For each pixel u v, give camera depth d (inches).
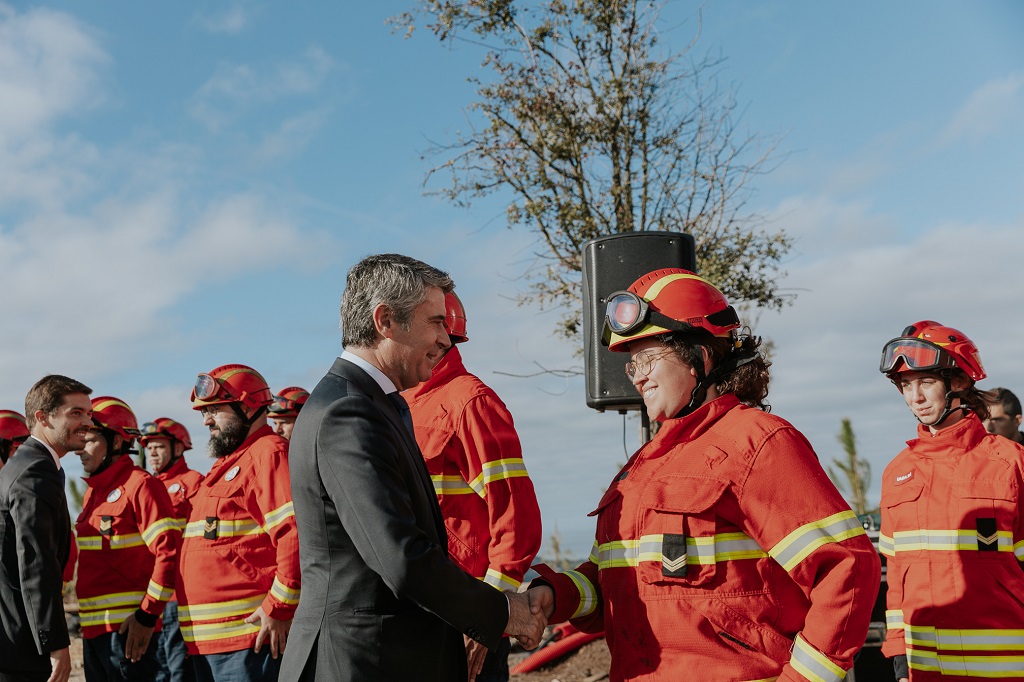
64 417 188.5
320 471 102.4
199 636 195.0
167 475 306.8
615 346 108.9
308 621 103.0
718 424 102.3
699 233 360.8
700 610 95.7
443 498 157.3
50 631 173.9
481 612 101.7
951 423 160.2
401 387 115.0
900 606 159.6
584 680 297.6
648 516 100.1
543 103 358.3
